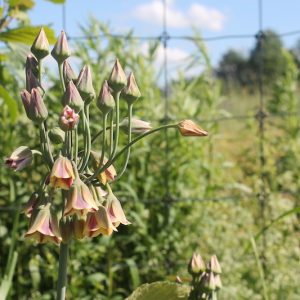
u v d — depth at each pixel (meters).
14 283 0.68
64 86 0.32
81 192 0.29
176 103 0.83
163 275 0.73
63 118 0.28
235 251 0.79
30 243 0.68
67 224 0.30
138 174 0.75
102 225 0.30
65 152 0.30
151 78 0.78
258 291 0.74
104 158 0.32
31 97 0.30
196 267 0.35
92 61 0.72
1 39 0.52
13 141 0.67
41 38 0.31
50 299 0.67
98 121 0.68
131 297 0.35
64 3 0.57
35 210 0.30
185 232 0.77
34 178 0.68
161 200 0.72
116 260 0.72
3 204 0.69
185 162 0.76
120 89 0.31
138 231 0.71
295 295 0.72
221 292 0.70
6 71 0.64
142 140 0.72
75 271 0.67
